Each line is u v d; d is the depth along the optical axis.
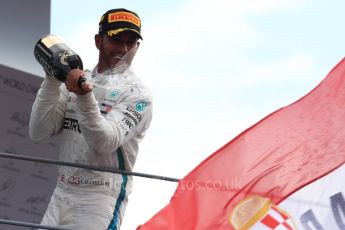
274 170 16.02
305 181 15.91
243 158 16.11
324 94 16.62
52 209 17.36
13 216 25.08
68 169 17.31
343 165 16.02
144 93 17.42
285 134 16.33
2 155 16.73
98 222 17.11
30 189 25.20
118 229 17.44
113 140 16.73
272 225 15.65
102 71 17.73
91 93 16.44
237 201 15.80
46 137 17.56
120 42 17.48
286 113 16.50
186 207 15.72
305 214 15.70
